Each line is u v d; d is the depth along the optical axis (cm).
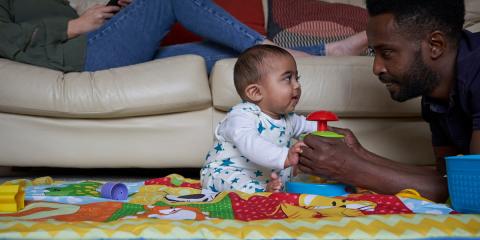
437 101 114
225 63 161
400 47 102
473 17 220
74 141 168
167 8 172
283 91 122
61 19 175
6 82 160
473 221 72
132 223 70
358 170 100
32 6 194
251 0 227
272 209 90
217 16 165
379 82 162
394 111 164
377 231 67
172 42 206
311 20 219
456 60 102
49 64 169
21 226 68
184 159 169
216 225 70
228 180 121
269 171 125
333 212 86
